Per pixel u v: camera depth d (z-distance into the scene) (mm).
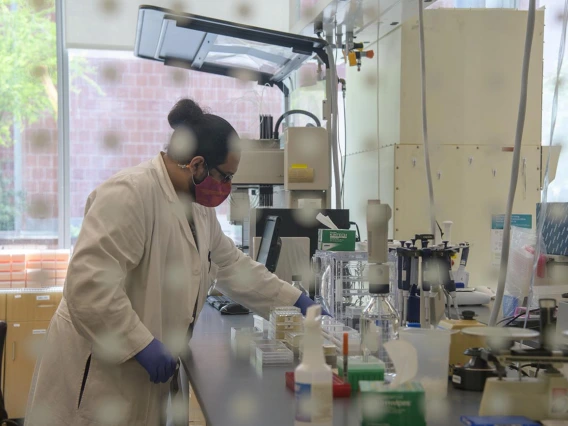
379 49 3090
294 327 1760
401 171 2889
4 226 4465
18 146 4430
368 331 1487
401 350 1104
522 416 1077
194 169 1867
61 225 4566
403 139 2896
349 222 2660
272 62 3211
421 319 1584
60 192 4555
